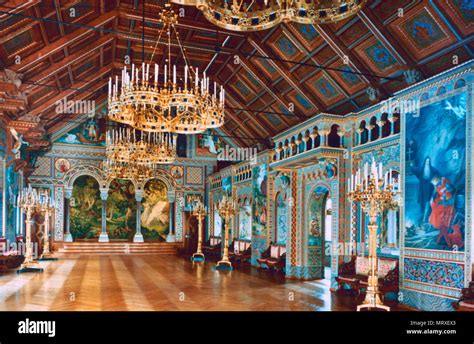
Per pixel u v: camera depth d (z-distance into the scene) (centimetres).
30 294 1113
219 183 2559
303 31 1289
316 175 1462
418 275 963
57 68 1479
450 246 880
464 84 870
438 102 936
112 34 1520
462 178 859
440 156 920
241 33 1453
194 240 2677
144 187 2680
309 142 1443
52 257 2022
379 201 880
